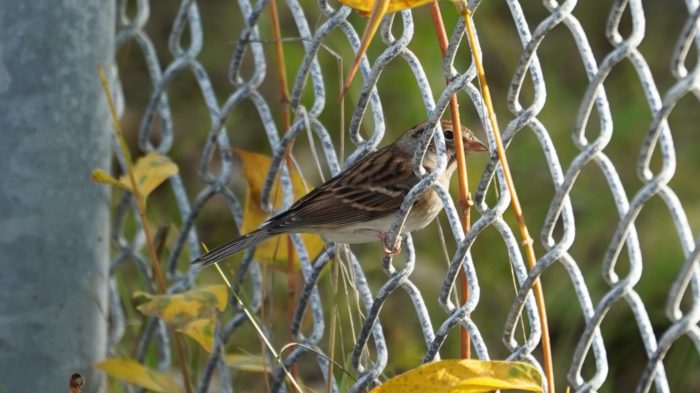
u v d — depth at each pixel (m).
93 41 6.41
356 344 5.61
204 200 6.99
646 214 9.68
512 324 5.06
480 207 5.21
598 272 9.12
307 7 11.38
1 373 6.48
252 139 11.10
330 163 6.14
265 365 6.07
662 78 11.22
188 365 7.09
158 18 12.48
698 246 4.43
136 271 8.41
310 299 6.25
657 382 4.74
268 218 6.51
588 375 8.16
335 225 6.33
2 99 6.30
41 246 6.39
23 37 6.25
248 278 8.07
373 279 9.06
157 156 6.59
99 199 6.55
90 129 6.46
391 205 6.45
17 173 6.33
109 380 6.94
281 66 6.34
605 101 4.79
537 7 11.83
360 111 5.70
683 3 11.91
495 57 11.19
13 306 6.41
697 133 10.49
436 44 10.67
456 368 4.59
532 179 10.05
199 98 11.66
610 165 4.83
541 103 4.98
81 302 6.52
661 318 8.87
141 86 11.73
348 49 10.59
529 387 4.47
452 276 5.20
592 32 11.84
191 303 5.83
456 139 5.17
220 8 12.39
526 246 4.82
